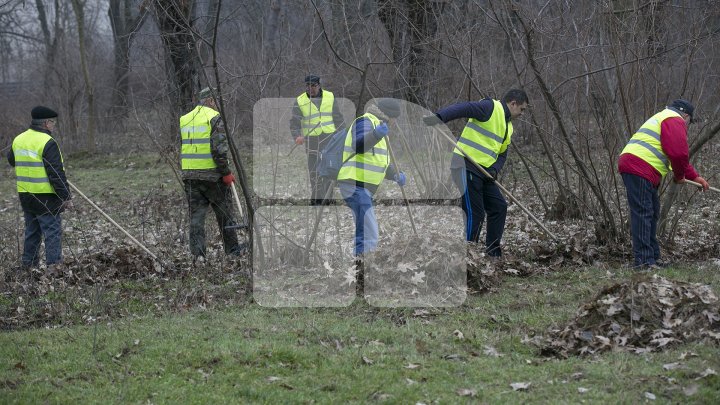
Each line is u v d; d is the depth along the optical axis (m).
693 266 13.00
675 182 12.85
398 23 16.94
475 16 16.47
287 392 8.01
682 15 14.42
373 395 7.89
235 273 13.26
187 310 11.46
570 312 10.46
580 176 14.71
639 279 9.77
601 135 14.22
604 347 8.96
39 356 9.34
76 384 8.42
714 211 17.12
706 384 7.75
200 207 14.43
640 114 14.61
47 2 47.69
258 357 9.01
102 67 38.16
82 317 11.21
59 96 35.88
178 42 14.81
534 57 13.98
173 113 16.31
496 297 11.53
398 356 9.00
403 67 16.98
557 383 8.02
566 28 14.57
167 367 8.83
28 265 13.94
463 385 8.09
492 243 13.59
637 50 13.42
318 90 15.41
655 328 9.20
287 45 16.53
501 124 13.30
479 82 17.77
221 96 12.23
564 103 15.38
